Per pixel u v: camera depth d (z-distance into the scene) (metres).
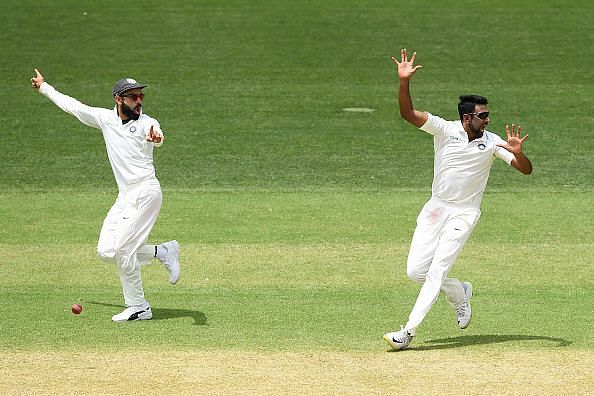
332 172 66.06
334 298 41.25
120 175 38.12
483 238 51.03
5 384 31.06
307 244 49.72
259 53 97.25
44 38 100.25
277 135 74.62
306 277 44.25
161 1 114.31
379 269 45.53
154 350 34.53
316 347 35.00
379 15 109.69
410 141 73.50
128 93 37.56
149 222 38.19
